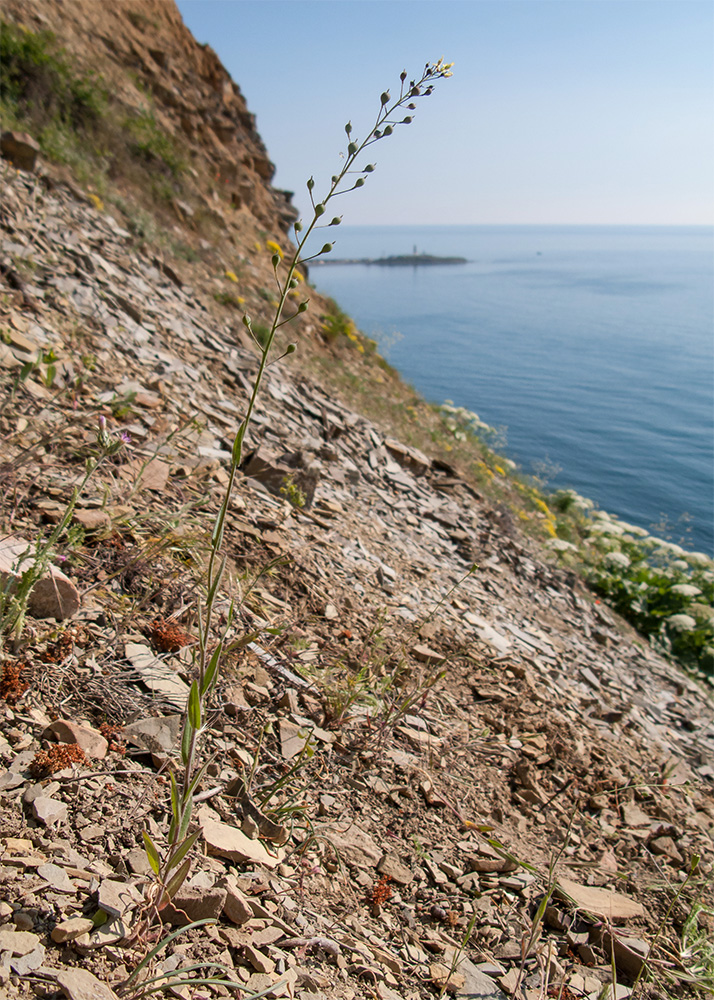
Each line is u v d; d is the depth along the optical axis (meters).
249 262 15.36
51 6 15.24
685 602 12.32
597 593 12.07
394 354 104.06
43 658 2.78
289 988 1.97
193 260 12.56
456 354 110.69
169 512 4.07
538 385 84.62
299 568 4.87
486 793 3.70
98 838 2.13
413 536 7.88
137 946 1.86
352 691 3.62
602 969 2.79
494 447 18.12
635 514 37.38
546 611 8.38
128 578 3.50
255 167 23.98
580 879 3.32
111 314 7.59
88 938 1.79
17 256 7.12
